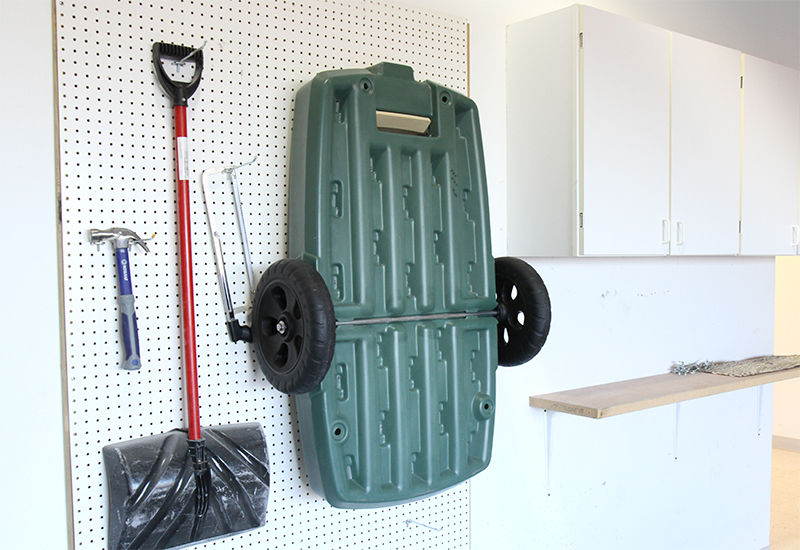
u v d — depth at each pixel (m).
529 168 1.90
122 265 1.25
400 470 1.41
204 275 1.39
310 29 1.52
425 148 1.47
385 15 1.66
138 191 1.31
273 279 1.28
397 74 1.46
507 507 1.97
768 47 2.92
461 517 1.83
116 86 1.28
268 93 1.46
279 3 1.48
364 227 1.38
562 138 1.80
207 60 1.38
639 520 2.41
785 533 3.15
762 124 2.33
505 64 1.95
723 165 2.19
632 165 1.87
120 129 1.29
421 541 1.74
